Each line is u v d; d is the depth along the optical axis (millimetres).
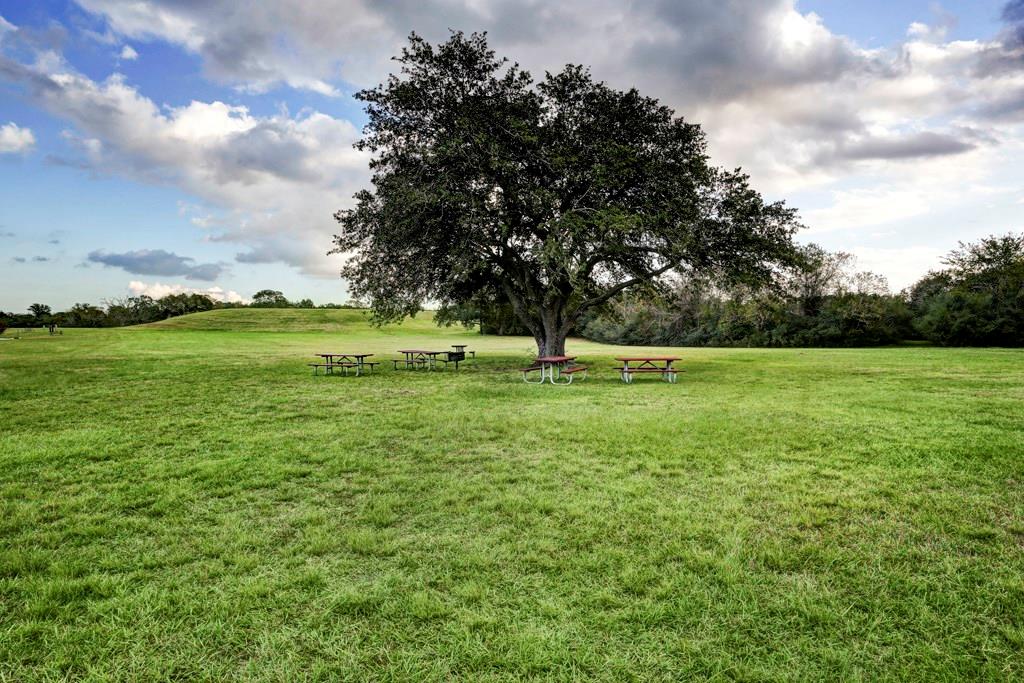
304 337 55219
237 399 13062
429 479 6227
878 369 19531
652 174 19047
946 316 41906
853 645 2973
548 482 6066
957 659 2836
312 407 11773
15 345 35125
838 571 3844
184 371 20297
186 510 5289
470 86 20484
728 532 4543
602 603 3424
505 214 19938
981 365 20562
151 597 3529
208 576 3855
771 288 21719
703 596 3492
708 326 53094
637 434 8516
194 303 127562
